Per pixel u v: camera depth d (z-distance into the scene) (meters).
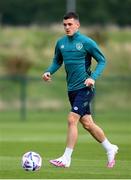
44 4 123.19
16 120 64.38
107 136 45.41
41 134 47.16
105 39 90.25
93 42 26.78
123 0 123.50
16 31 96.06
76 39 26.80
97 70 26.67
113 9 124.38
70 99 27.12
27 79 67.38
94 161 30.41
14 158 31.48
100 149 36.16
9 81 78.62
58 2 122.75
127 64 84.44
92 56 26.94
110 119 65.44
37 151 34.97
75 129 26.67
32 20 122.62
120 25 122.75
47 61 85.94
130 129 52.59
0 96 77.94
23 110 65.69
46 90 77.19
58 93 77.00
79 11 120.75
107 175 25.77
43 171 26.67
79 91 26.77
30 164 26.55
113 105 75.50
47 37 93.31
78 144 39.16
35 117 67.56
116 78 73.38
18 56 85.56
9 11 122.81
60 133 48.19
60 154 33.59
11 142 40.28
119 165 28.80
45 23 118.94
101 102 75.56
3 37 93.44
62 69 80.56
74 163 29.55
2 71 83.56
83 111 26.81
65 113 72.25
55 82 77.56
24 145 38.28
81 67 26.77
